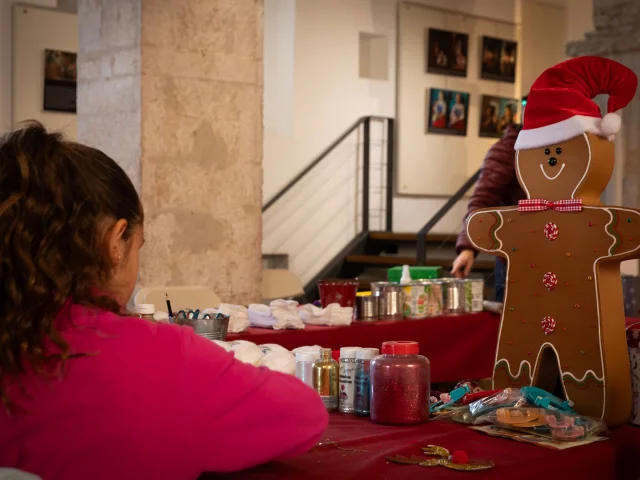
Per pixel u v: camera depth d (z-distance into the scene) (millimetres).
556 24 10758
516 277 2072
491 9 10141
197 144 4355
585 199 1969
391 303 3254
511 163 3570
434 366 3260
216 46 4402
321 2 8844
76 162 1210
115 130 4359
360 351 1843
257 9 4539
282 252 8781
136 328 1213
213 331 2461
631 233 1861
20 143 1205
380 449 1536
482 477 1370
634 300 3100
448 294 3449
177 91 4289
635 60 6945
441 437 1625
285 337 2816
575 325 1944
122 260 1301
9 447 1198
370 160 9375
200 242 4379
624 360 1932
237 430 1243
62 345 1158
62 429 1183
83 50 4559
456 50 9828
